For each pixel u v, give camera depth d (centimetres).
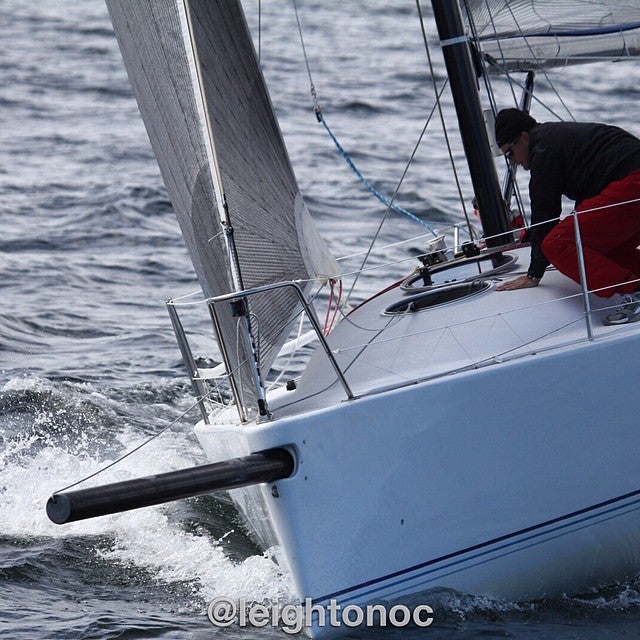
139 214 4338
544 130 1720
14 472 2106
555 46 2333
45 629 1465
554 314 1645
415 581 1457
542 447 1516
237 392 1554
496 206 1994
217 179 1463
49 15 8962
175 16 1478
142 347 2941
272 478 1386
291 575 1424
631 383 1572
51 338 3012
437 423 1456
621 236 1650
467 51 1992
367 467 1424
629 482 1584
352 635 1428
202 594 1609
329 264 1730
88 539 1816
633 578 1639
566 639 1418
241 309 1413
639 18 2381
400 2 9331
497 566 1504
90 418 2409
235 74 1555
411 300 1798
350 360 1673
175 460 2188
